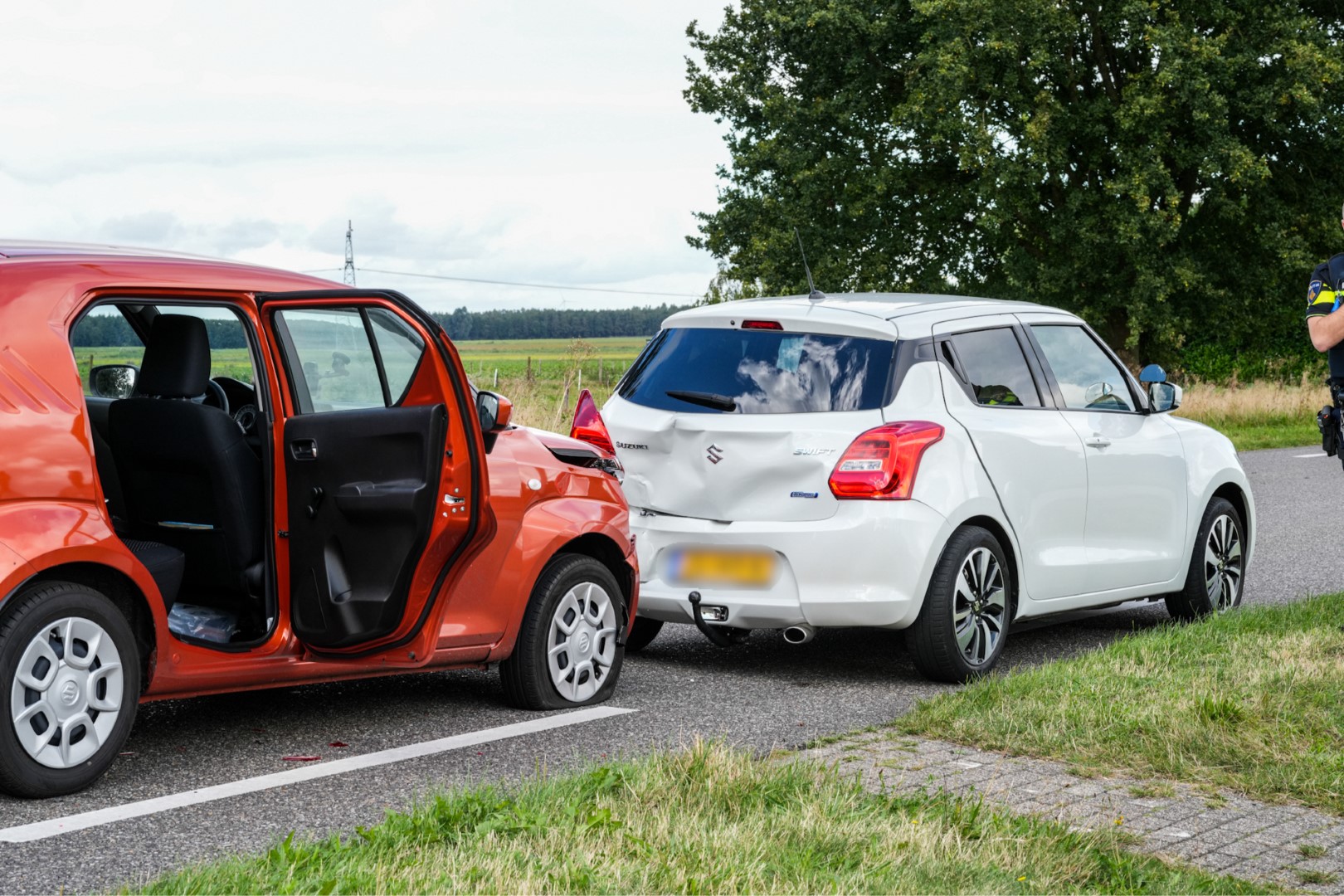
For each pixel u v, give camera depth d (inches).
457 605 218.4
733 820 155.3
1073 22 1079.0
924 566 247.8
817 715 229.6
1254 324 1293.1
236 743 204.5
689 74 1332.4
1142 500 303.1
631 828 148.2
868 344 259.3
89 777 173.8
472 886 130.0
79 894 138.0
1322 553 433.1
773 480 252.5
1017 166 1085.1
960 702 219.6
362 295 203.5
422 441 198.4
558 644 234.1
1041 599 276.2
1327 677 227.3
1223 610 322.7
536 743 207.8
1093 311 1173.1
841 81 1254.9
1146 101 1055.6
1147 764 188.2
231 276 197.8
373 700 237.3
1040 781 181.2
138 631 183.3
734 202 1282.0
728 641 263.3
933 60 1087.0
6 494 166.2
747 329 269.6
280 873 133.5
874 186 1195.9
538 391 839.7
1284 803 173.3
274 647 199.0
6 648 164.4
